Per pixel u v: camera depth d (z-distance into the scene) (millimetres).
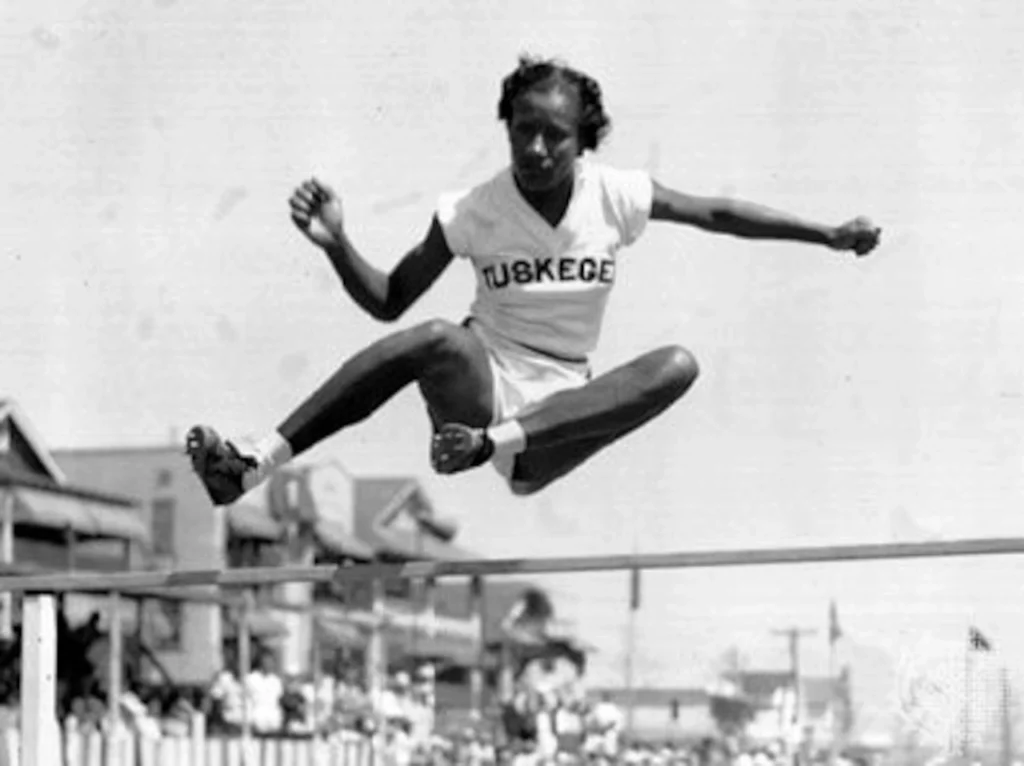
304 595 41656
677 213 7910
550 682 43812
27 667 8664
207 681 30922
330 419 7695
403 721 33219
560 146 7637
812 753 29094
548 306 7832
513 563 8094
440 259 7965
